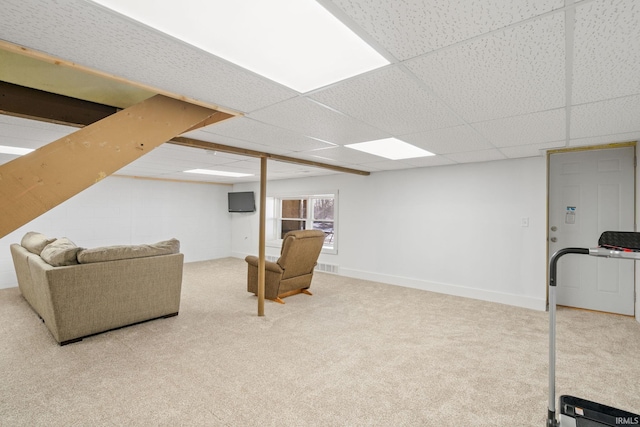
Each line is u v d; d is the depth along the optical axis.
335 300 4.26
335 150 3.70
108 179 6.23
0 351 2.64
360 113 2.29
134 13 1.12
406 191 5.18
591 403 1.67
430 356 2.61
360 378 2.26
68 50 1.38
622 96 1.93
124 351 2.66
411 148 3.54
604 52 1.39
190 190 7.50
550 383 1.60
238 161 4.52
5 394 2.04
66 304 2.76
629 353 2.65
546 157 3.93
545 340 2.94
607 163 3.68
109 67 1.55
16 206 1.30
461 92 1.89
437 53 1.43
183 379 2.23
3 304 3.97
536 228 4.01
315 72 1.62
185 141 3.09
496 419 1.83
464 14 1.13
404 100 2.03
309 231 4.32
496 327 3.27
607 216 3.69
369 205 5.64
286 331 3.13
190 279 5.53
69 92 2.00
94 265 2.91
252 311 3.76
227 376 2.27
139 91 2.00
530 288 4.04
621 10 1.09
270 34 1.27
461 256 4.61
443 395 2.06
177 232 7.27
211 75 1.65
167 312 3.50
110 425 1.75
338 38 1.30
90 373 2.30
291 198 7.07
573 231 3.88
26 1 1.03
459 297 4.48
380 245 5.49
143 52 1.40
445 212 4.77
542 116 2.34
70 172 1.44
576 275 3.87
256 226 7.70
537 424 1.79
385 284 5.29
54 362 2.46
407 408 1.92
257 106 2.15
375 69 1.59
